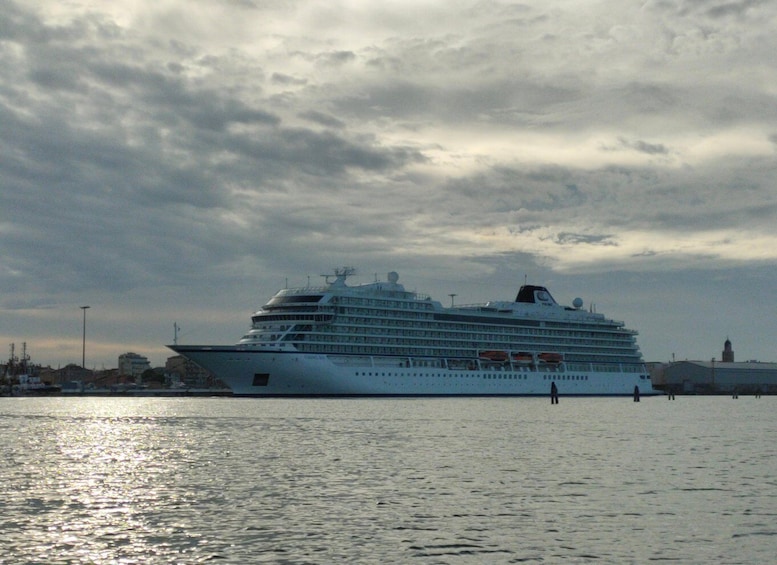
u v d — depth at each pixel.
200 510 51.91
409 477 65.25
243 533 45.81
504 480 63.47
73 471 70.75
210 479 65.00
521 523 48.03
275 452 84.88
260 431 114.19
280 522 48.38
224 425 128.25
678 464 73.75
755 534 45.62
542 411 171.25
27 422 146.38
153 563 40.31
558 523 48.06
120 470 71.12
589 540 44.28
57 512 51.53
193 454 83.88
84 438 106.69
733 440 101.00
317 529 46.62
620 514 50.50
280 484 62.00
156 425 131.88
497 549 42.56
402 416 147.62
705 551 42.28
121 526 47.59
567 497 56.03
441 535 45.28
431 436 103.31
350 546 43.09
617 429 118.69
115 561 40.62
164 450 88.38
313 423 129.50
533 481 62.94
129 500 55.47
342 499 55.38
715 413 183.00
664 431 116.31
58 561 40.66
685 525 47.62
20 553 42.03
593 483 62.03
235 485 61.66
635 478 64.62
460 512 51.00
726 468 71.06
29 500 55.69
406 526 47.31
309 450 86.56
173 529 46.75
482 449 86.81
